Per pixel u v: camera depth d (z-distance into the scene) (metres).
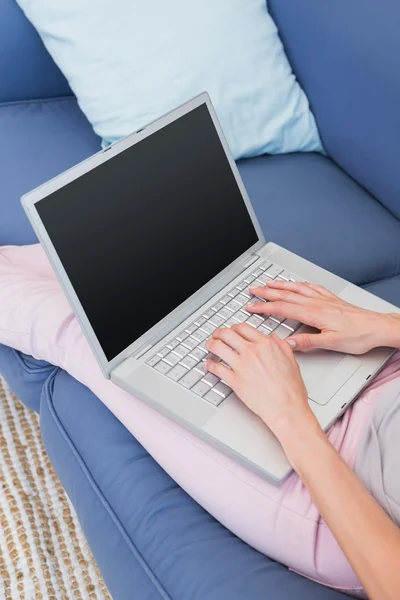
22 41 1.52
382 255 1.37
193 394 0.92
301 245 1.33
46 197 0.89
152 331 0.99
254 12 1.49
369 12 1.39
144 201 1.00
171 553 0.91
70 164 1.46
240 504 0.89
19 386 1.19
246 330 0.92
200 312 1.03
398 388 0.89
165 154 1.04
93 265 0.94
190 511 0.96
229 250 1.11
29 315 1.11
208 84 1.43
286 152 1.55
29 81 1.58
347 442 0.92
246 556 0.90
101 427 1.05
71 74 1.44
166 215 1.03
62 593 1.19
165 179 1.03
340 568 0.86
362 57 1.41
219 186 1.10
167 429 0.96
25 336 1.11
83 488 1.03
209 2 1.44
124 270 0.97
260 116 1.49
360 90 1.43
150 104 1.40
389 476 0.83
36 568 1.21
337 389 0.94
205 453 0.93
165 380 0.94
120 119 1.41
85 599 1.19
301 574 0.90
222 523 0.94
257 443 0.87
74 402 1.09
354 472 0.87
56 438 1.09
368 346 0.97
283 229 1.35
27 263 1.23
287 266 1.13
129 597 0.91
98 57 1.40
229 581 0.86
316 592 0.85
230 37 1.45
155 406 0.93
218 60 1.44
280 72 1.51
